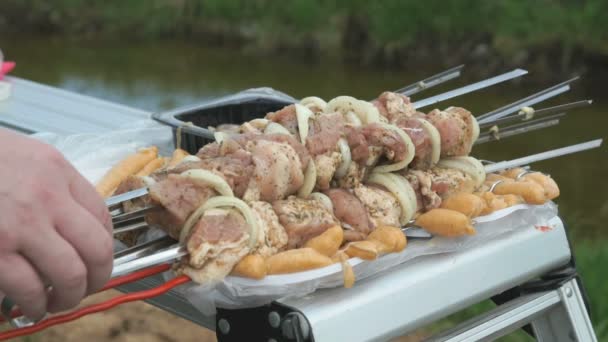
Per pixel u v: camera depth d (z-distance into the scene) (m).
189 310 1.18
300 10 6.59
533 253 1.29
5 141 0.78
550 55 5.55
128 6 7.76
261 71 6.16
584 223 3.58
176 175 1.05
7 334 0.88
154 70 6.24
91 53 6.91
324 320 1.01
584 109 4.97
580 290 1.36
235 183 1.10
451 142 1.32
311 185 1.18
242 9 7.11
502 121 1.45
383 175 1.26
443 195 1.29
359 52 6.27
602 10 5.66
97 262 0.81
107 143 1.61
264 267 1.02
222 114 1.82
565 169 4.17
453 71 1.52
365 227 1.18
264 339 1.03
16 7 7.95
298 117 1.24
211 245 1.00
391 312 1.09
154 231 1.13
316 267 1.04
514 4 5.89
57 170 0.79
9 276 0.76
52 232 0.77
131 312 2.56
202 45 7.16
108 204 1.02
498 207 1.26
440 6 5.98
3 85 2.07
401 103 1.38
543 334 1.39
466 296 1.19
